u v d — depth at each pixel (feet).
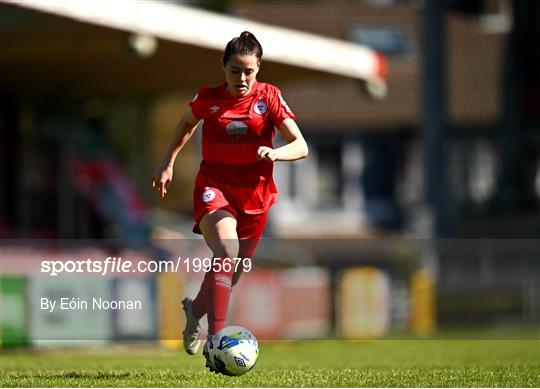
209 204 81.15
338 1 620.90
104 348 176.86
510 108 454.40
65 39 228.22
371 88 287.69
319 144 472.44
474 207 476.54
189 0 506.89
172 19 223.10
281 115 81.51
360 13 513.04
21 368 104.88
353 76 278.87
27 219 305.53
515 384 78.79
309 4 623.77
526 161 460.14
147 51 219.41
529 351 171.63
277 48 251.39
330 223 464.24
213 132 81.66
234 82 80.18
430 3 375.86
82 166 315.58
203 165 83.10
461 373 89.86
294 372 89.35
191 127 84.12
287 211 463.01
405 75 490.08
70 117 317.01
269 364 116.67
